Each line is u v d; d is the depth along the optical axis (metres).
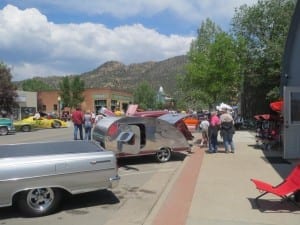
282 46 34.09
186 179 11.03
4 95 44.38
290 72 19.23
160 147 15.05
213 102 29.86
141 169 13.60
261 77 36.81
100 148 8.76
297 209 7.89
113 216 7.86
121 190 10.23
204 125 19.62
